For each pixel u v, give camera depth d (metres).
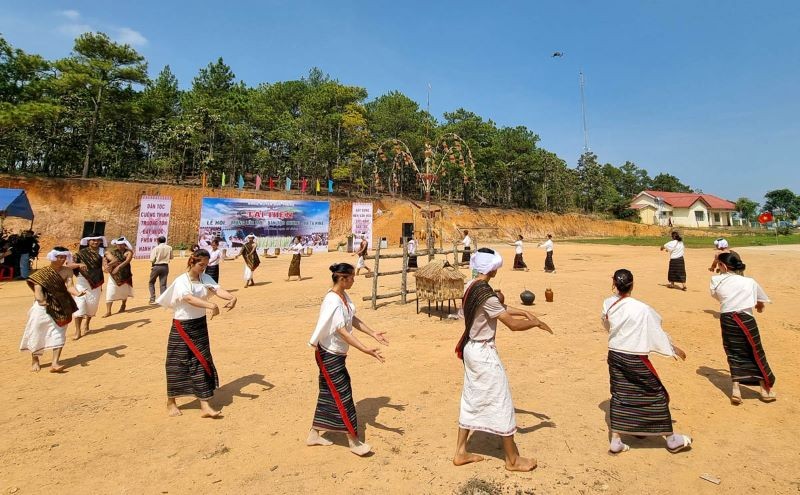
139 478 3.71
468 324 3.75
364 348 4.00
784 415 4.79
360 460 3.95
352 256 29.72
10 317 11.15
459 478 3.59
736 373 5.16
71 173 43.66
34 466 3.92
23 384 6.13
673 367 6.43
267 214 32.75
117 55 37.62
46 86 37.06
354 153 50.59
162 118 47.81
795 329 8.43
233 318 10.39
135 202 36.38
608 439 4.26
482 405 3.65
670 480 3.57
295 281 17.22
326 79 65.88
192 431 4.62
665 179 113.31
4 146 39.22
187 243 37.03
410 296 13.19
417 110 58.53
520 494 3.36
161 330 9.25
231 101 48.16
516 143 61.22
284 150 52.78
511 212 56.47
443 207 51.53
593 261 23.16
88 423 4.84
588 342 7.72
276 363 6.95
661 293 12.60
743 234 58.19
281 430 4.61
